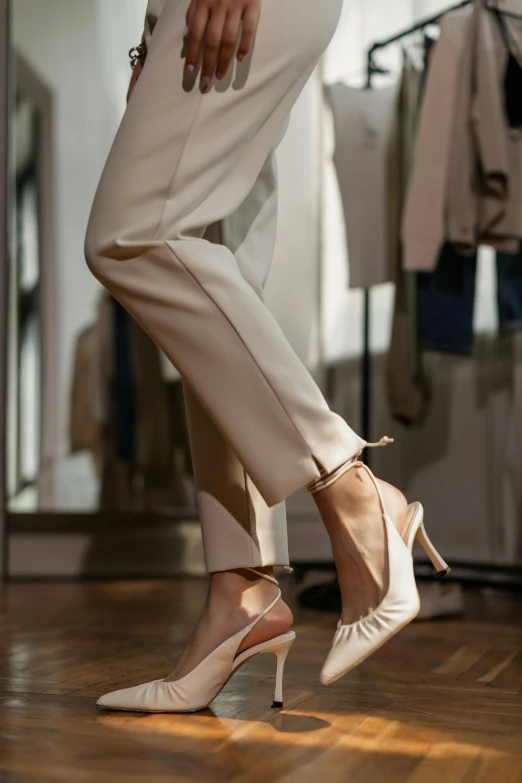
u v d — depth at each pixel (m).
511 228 2.55
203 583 2.97
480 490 3.16
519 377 3.11
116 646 1.80
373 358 3.29
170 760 1.02
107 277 1.16
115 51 3.33
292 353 1.14
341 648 1.15
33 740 1.10
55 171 3.27
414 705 1.30
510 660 1.68
